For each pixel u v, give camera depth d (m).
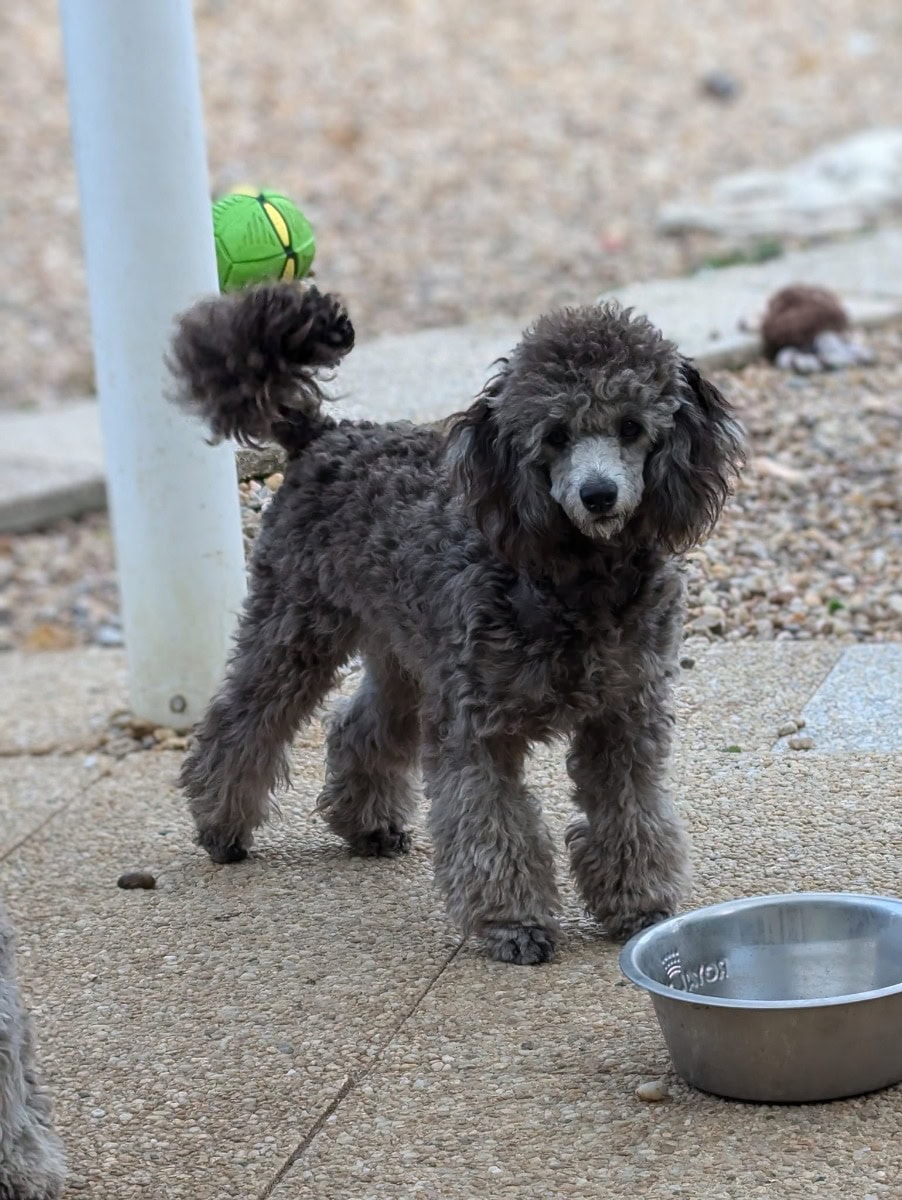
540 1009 5.30
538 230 17.89
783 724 7.27
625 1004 5.29
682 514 5.32
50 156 20.31
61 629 11.54
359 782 6.55
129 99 7.68
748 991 5.05
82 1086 5.14
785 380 11.28
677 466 5.29
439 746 5.71
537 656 5.36
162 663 8.43
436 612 5.59
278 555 6.30
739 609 8.40
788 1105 4.64
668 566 5.56
